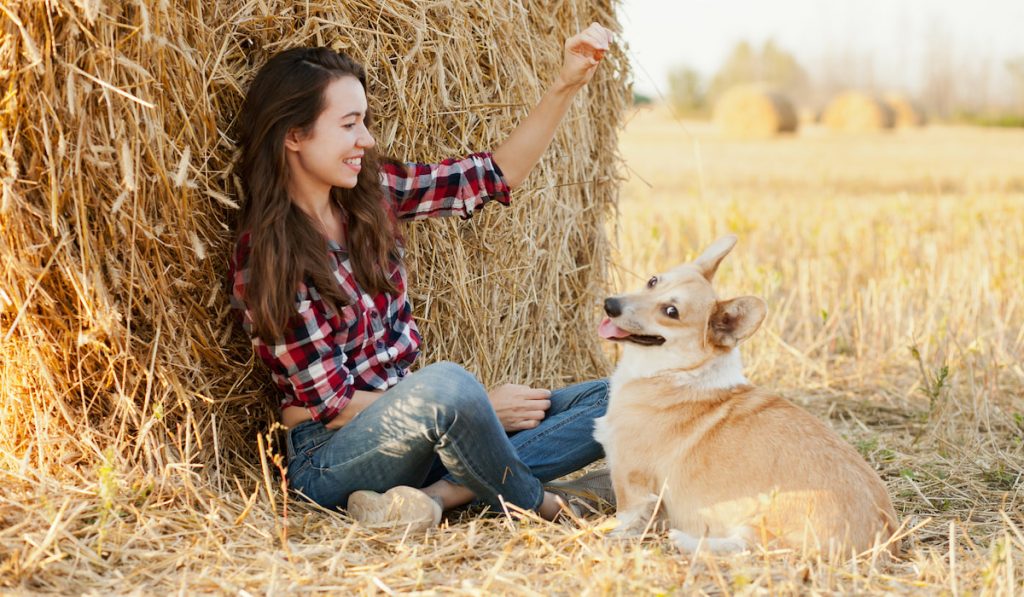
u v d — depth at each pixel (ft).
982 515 12.00
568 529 10.43
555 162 15.20
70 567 8.79
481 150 13.73
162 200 10.17
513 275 14.52
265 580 8.82
